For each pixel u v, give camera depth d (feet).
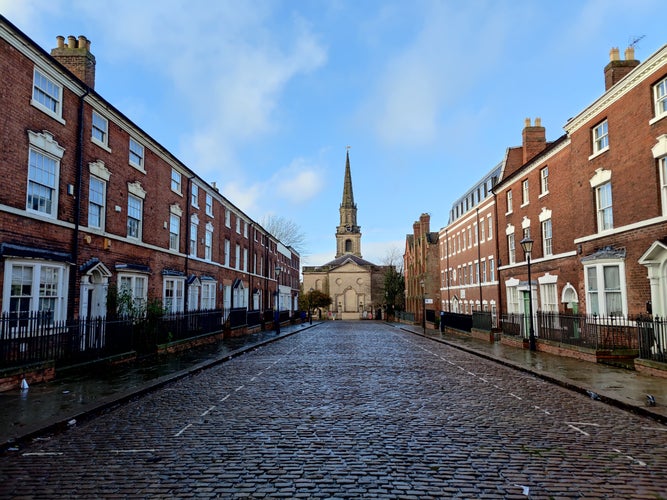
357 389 36.14
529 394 34.24
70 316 49.47
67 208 49.52
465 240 135.13
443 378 41.93
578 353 53.52
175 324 63.31
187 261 83.35
